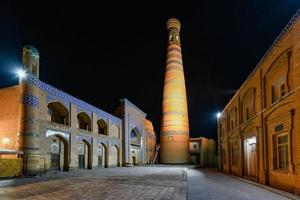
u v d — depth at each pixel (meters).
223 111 26.34
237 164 19.97
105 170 25.64
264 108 13.14
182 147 40.97
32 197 9.41
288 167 10.80
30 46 20.67
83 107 27.78
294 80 10.01
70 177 17.66
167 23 44.62
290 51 10.43
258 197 9.18
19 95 20.38
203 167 38.00
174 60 42.94
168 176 18.09
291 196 9.09
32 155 19.67
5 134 20.42
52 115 24.17
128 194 9.95
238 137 19.23
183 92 42.56
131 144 39.88
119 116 37.38
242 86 17.86
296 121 9.80
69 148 24.77
